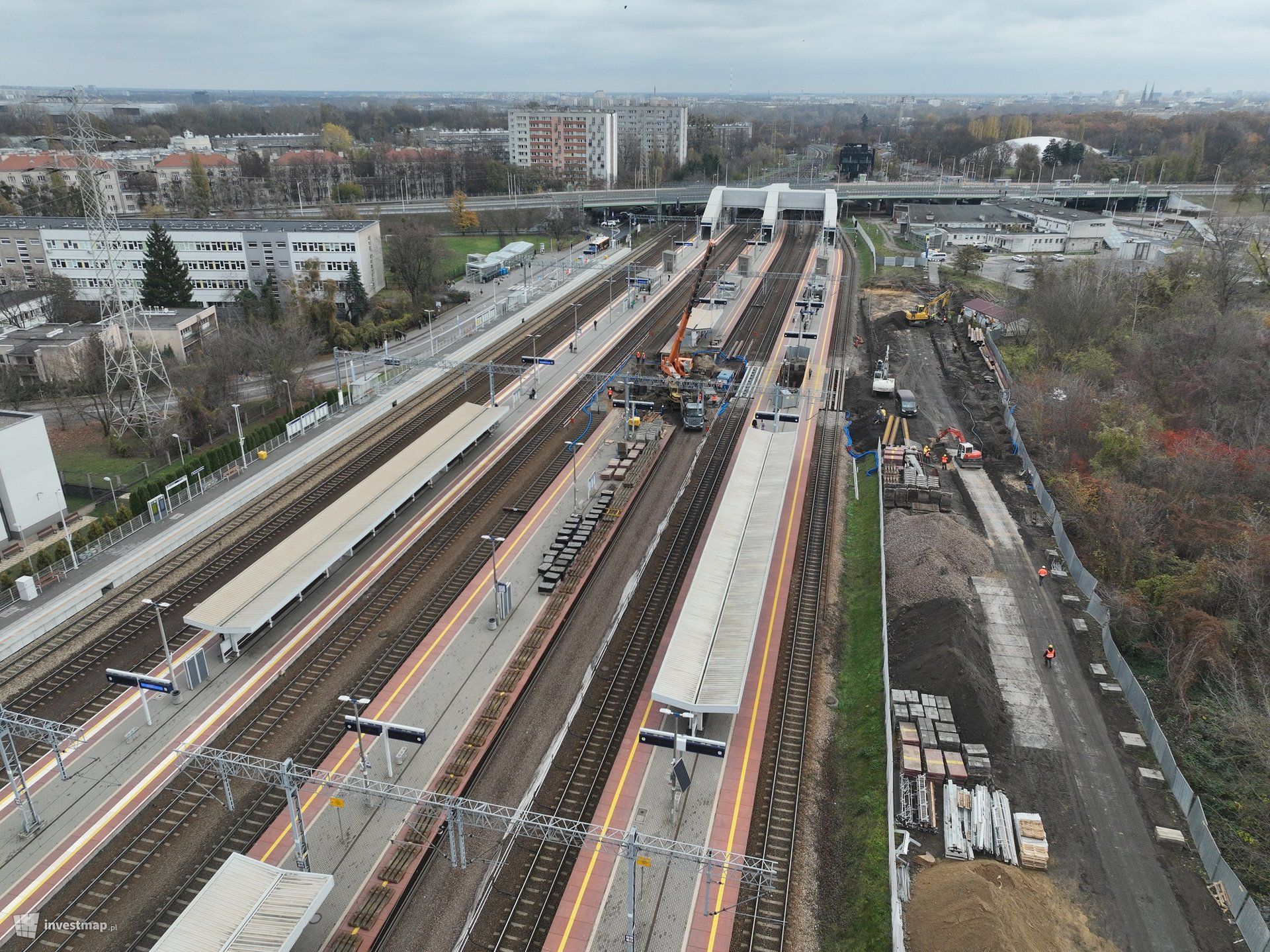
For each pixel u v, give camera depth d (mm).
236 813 42156
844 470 81375
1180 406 86375
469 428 83875
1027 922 35031
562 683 51781
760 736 47781
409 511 72375
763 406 97438
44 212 178750
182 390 87375
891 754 43250
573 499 74688
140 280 134500
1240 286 122250
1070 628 56375
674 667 48125
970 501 73625
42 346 98000
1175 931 35906
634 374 102562
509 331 125938
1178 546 62906
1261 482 66500
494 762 45438
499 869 39031
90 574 61656
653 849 33344
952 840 39844
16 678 51625
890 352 115625
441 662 53188
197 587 61562
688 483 78312
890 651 54438
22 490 66062
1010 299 136500
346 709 49094
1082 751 45844
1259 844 40750
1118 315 110875
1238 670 51094
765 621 58062
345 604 59188
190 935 32719
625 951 35281
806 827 42000
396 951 35156
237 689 50812
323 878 35500
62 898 37625
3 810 42188
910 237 192375
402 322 126438
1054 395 89188
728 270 165375
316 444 85062
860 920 36844
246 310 120875
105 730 47625
